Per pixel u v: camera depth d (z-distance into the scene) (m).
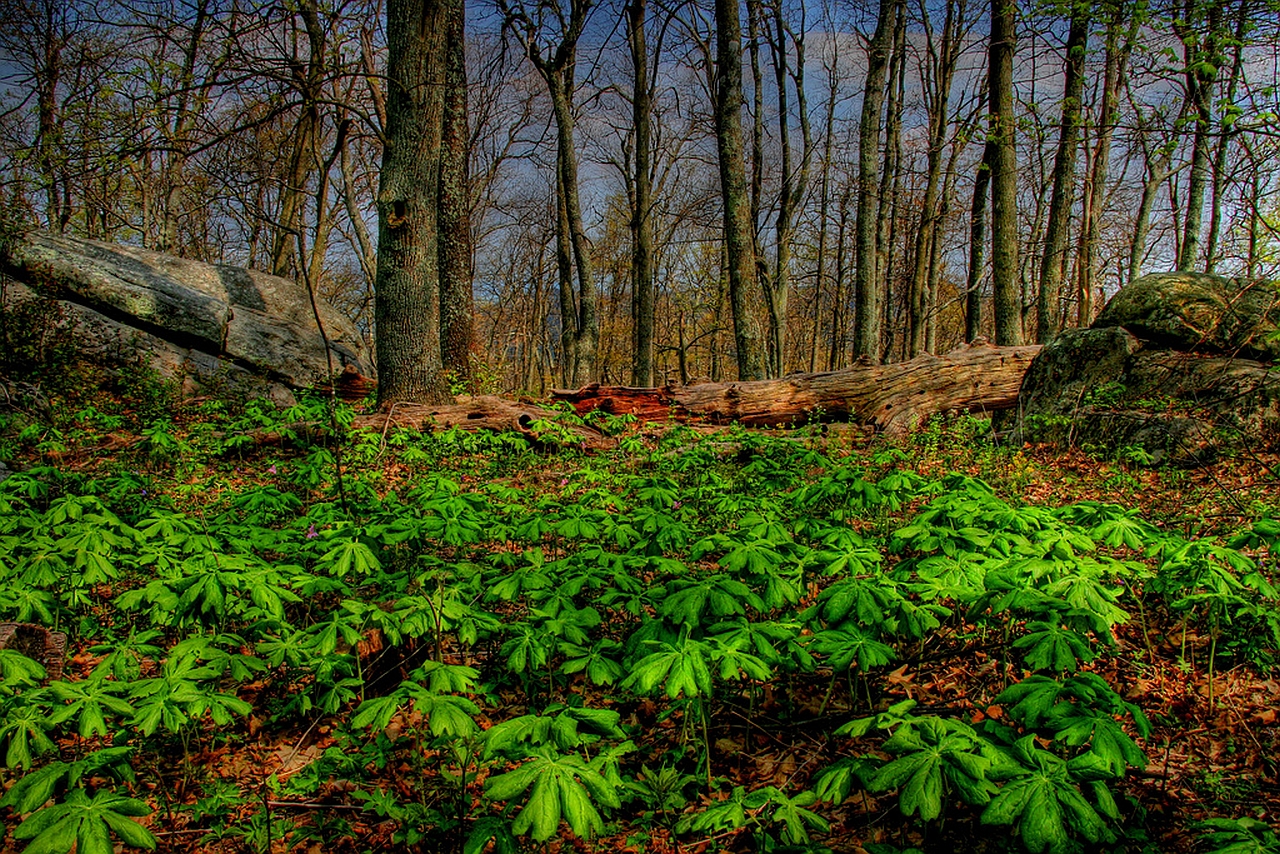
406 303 8.80
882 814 2.21
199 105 8.34
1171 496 5.46
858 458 6.79
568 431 7.80
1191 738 2.60
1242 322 7.68
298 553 3.42
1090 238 16.05
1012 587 2.31
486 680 3.17
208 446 7.08
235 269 13.43
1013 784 1.52
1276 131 6.11
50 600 2.92
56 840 1.45
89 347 10.61
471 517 3.57
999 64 12.11
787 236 19.16
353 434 6.94
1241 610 2.60
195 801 2.47
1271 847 1.48
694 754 2.70
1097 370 8.48
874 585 2.30
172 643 3.54
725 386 9.69
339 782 2.61
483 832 1.75
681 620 2.27
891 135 17.44
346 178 17.94
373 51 13.30
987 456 6.82
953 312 32.22
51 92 11.70
